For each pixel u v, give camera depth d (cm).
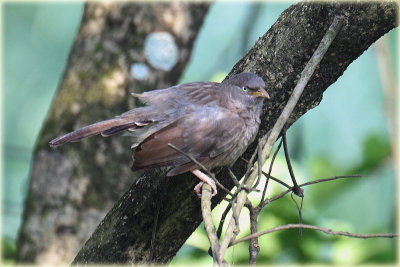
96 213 1228
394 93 1253
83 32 1273
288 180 1116
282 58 873
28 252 1238
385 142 1198
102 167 1227
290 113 816
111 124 947
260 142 834
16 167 1664
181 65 1277
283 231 1045
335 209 1422
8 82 1934
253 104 927
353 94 1628
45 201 1235
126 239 898
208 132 915
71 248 1223
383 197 1416
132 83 1238
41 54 1977
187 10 1260
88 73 1247
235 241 711
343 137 1608
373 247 1073
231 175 880
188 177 902
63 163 1232
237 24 1745
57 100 1259
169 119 940
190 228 908
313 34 845
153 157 895
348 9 813
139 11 1241
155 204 891
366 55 1644
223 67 1577
